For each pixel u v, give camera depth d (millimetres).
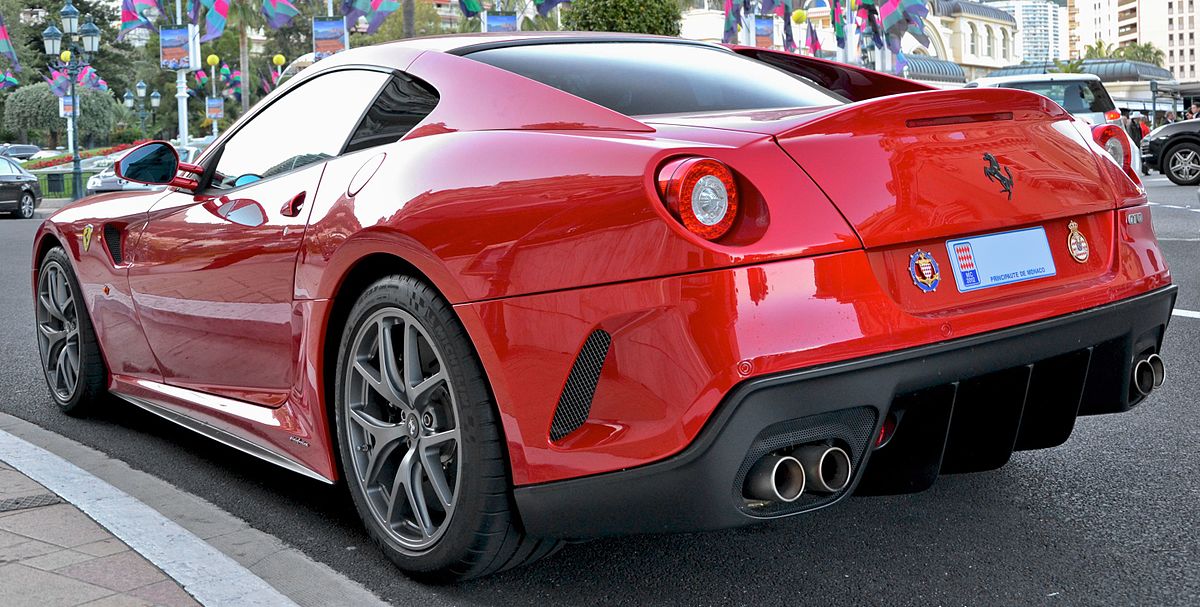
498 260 2211
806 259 2074
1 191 22188
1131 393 2719
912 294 2221
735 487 2055
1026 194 2469
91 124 75000
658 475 2047
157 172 3365
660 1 22141
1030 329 2322
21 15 85562
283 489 3311
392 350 2496
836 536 2779
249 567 2645
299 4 87500
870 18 28031
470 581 2543
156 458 3668
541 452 2182
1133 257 2686
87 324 4109
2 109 78125
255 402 3125
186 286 3324
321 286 2660
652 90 2695
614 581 2527
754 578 2523
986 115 2527
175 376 3580
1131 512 2904
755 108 2703
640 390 2061
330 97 3053
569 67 2764
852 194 2174
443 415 2424
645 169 2064
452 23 97625
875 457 2402
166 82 90938
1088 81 14648
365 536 2873
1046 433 2615
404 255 2377
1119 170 2791
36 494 3139
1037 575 2500
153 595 2393
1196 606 2318
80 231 4008
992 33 104125
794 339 2020
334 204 2656
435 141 2512
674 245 2014
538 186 2209
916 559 2613
